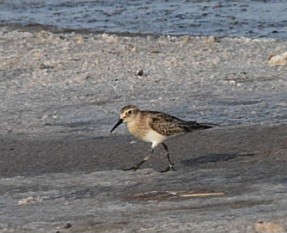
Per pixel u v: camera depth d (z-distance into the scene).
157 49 25.05
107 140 15.86
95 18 33.19
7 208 11.74
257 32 29.52
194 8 35.00
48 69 22.62
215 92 19.53
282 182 12.27
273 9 34.12
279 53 23.38
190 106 18.27
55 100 19.44
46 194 12.50
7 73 22.30
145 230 9.99
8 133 16.86
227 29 30.31
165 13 34.03
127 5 36.12
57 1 37.38
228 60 23.16
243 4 35.59
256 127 16.16
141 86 20.48
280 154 14.12
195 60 23.22
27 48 25.59
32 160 14.80
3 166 14.52
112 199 11.91
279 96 18.88
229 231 9.66
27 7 36.09
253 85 20.06
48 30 30.25
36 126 17.28
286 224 9.76
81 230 10.25
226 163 13.77
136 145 15.34
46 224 10.66
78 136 16.33
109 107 18.55
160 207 11.20
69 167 14.20
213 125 13.86
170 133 13.27
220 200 11.37
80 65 23.00
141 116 13.37
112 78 21.39
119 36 28.28
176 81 20.81
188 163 13.94
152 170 13.62
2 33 29.00
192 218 10.43
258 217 10.20
